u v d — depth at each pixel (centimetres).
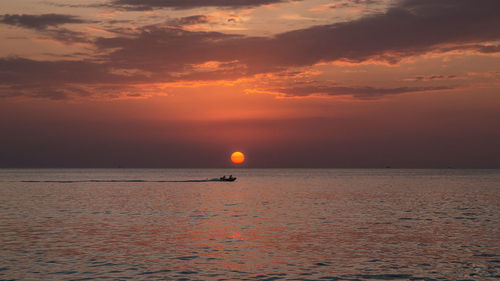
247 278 2677
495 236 4175
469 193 10850
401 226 4841
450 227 4772
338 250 3481
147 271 2822
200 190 12044
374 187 13975
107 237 4059
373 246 3650
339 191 11694
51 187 13450
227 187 13900
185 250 3469
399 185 15538
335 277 2705
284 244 3734
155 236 4119
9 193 10456
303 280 2641
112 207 6962
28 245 3647
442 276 2734
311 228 4672
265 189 12669
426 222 5184
